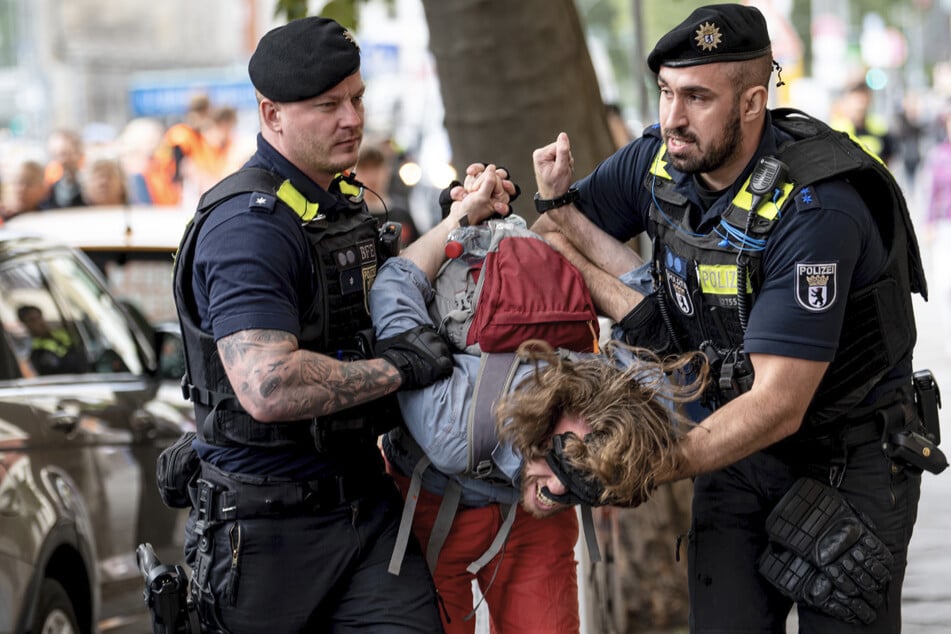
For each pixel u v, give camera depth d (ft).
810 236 15.56
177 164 68.59
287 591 15.49
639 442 14.60
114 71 162.81
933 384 17.67
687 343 17.42
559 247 18.40
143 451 25.67
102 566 24.09
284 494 15.38
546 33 25.08
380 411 15.94
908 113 150.10
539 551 17.25
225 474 15.53
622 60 213.46
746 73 15.62
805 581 16.71
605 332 22.06
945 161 57.67
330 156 15.39
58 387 24.58
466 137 25.48
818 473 17.01
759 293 16.01
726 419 15.48
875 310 16.33
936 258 59.00
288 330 14.85
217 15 172.45
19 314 24.62
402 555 15.81
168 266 35.60
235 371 14.74
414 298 16.14
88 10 159.63
